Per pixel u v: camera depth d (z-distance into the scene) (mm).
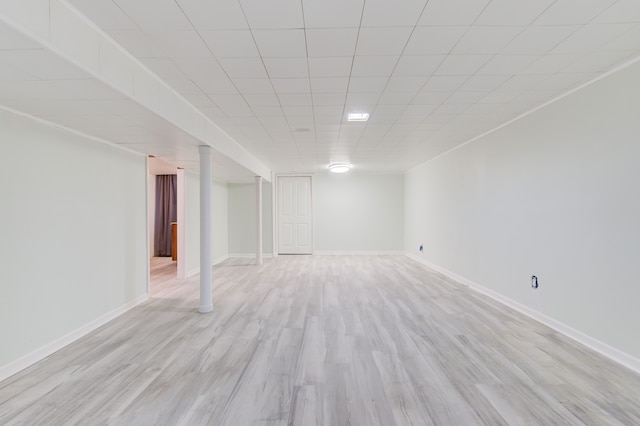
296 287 5172
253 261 7898
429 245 6992
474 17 1893
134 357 2697
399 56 2352
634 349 2422
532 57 2385
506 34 2078
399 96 3121
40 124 2746
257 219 7434
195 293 4859
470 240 5062
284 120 3844
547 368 2461
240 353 2762
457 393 2139
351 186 9078
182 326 3430
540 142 3438
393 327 3350
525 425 1822
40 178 2746
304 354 2734
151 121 2824
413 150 5812
